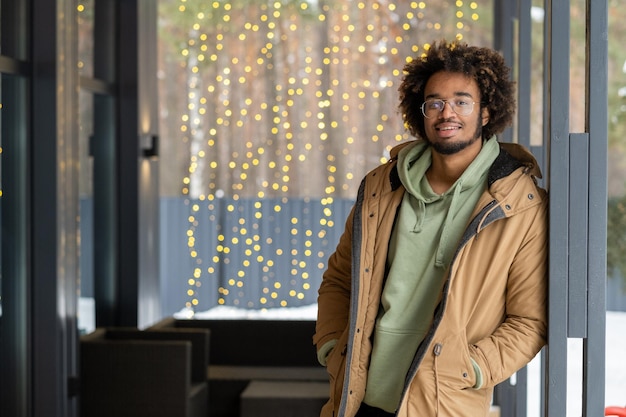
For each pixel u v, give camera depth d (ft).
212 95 27.50
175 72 27.61
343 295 10.33
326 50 27.22
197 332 21.24
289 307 27.84
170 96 27.63
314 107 27.40
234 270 27.91
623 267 24.06
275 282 27.89
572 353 14.38
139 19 24.58
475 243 8.86
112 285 24.14
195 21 27.43
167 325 23.38
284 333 23.80
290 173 27.50
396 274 9.17
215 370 22.86
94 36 22.84
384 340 9.16
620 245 24.21
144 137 25.13
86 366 19.76
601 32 8.98
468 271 8.85
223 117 27.53
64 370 18.95
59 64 18.63
